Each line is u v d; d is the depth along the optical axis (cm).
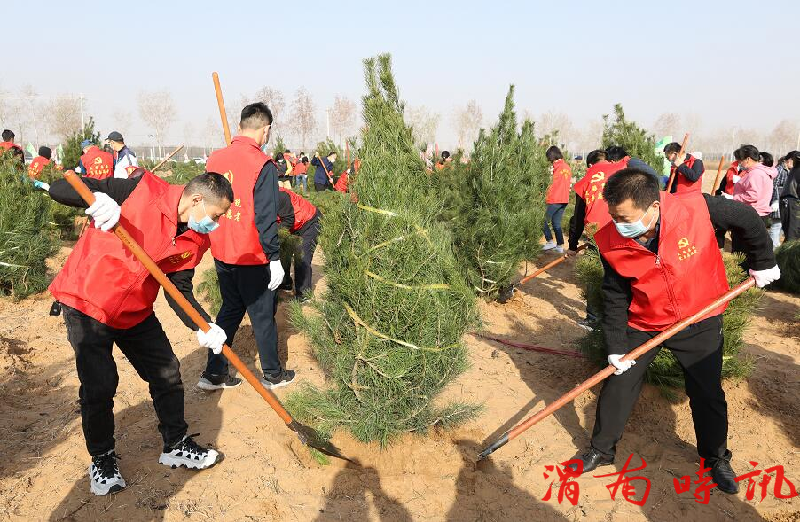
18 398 414
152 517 283
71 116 6719
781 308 704
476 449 363
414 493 317
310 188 2173
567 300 725
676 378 424
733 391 446
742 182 898
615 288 329
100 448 297
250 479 319
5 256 654
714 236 308
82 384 288
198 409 399
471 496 317
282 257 617
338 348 348
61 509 286
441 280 336
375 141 336
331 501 309
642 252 303
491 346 549
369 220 324
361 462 350
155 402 319
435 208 344
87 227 292
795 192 912
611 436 341
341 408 357
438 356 336
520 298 710
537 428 392
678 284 306
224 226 392
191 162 2542
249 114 392
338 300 346
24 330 558
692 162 696
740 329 434
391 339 329
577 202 582
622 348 325
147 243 277
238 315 423
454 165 748
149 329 310
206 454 324
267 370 429
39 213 703
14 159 715
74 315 277
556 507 311
